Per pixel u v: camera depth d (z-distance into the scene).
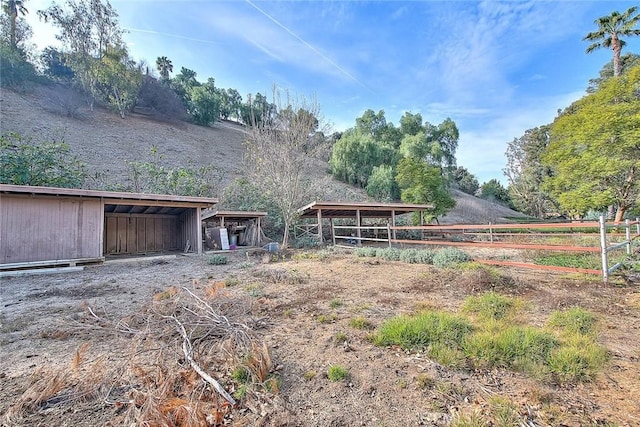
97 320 3.45
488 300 3.65
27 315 3.72
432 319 2.92
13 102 20.14
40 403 1.86
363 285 5.12
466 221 25.00
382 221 18.84
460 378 2.12
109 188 12.38
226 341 2.43
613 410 1.75
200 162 21.48
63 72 26.72
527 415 1.71
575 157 13.54
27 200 7.36
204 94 33.28
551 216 29.62
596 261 6.41
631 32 16.56
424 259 7.29
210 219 12.70
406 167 18.11
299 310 3.79
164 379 1.96
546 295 4.16
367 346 2.68
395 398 1.92
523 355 2.30
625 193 12.97
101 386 2.01
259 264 7.84
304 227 15.40
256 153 14.65
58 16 22.56
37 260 7.40
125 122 25.03
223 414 1.75
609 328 2.98
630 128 11.70
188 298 4.05
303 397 1.94
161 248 12.27
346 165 25.28
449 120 31.05
